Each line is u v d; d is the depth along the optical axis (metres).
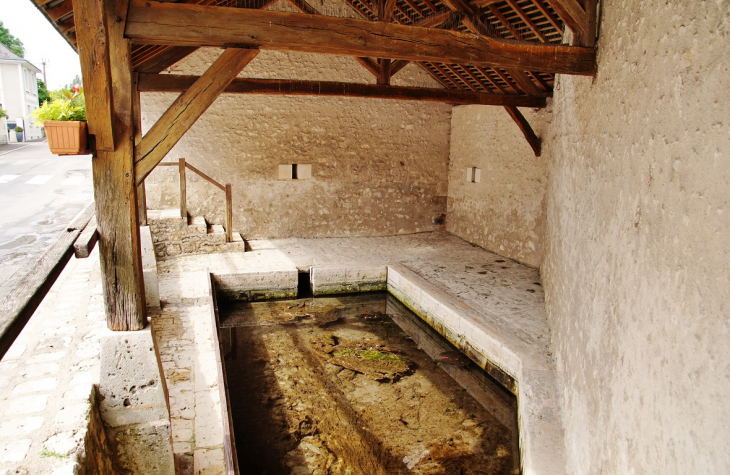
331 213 9.20
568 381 3.32
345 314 6.88
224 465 2.91
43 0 3.50
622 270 2.03
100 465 2.46
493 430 4.20
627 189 2.09
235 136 8.41
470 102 6.62
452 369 5.32
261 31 3.22
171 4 2.92
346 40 3.51
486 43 3.70
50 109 2.50
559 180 5.18
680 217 1.42
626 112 2.28
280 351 5.69
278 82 6.20
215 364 4.09
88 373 2.93
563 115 5.15
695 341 1.23
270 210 8.84
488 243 8.47
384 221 9.55
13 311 1.70
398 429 4.20
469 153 8.98
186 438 3.15
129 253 2.60
